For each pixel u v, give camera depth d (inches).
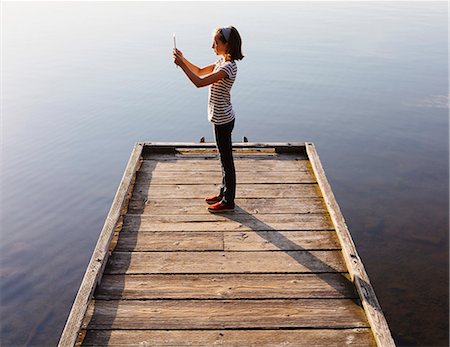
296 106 656.4
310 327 124.3
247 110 644.1
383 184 403.5
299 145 244.8
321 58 981.2
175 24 1736.0
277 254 157.2
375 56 1001.5
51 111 624.4
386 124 576.1
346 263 151.3
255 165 229.9
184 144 245.3
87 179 409.7
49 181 403.9
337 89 738.2
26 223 331.3
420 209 353.1
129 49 1152.2
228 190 178.4
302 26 1572.3
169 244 162.1
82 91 740.7
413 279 259.8
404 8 2516.0
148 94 723.4
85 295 129.2
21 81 813.2
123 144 504.1
